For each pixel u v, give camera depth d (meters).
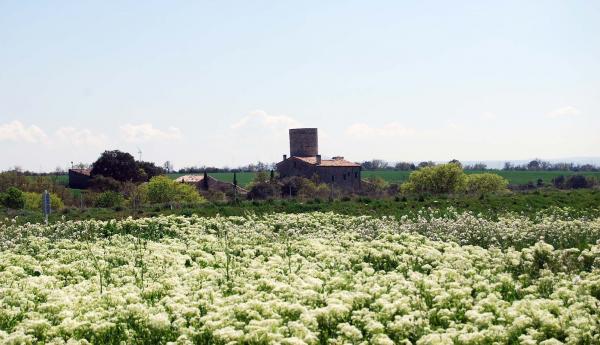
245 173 191.50
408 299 15.48
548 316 13.70
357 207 44.53
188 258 23.09
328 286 17.61
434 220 32.44
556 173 183.38
